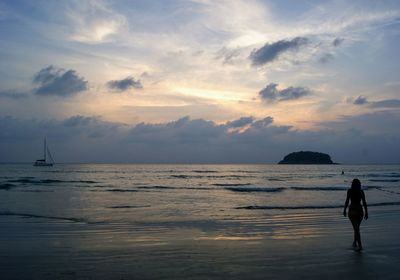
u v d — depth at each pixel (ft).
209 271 24.85
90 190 123.95
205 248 32.50
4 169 426.92
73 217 56.54
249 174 311.88
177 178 233.35
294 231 42.37
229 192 117.29
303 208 69.67
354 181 33.42
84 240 36.86
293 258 28.45
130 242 35.68
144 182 183.52
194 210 67.56
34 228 44.96
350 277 23.47
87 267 26.05
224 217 56.65
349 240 36.24
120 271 24.91
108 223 49.67
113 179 213.46
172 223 49.65
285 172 368.07
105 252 31.01
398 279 23.12
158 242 35.65
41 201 83.97
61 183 167.84
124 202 83.66
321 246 33.22
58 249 32.32
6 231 42.57
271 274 24.13
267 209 68.44
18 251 31.53
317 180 209.56
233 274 24.13
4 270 25.38
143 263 27.12
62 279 23.21
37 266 26.40
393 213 59.47
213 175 285.43
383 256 29.07
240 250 31.63
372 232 40.98
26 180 188.75
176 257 29.04
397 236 38.34
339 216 56.80
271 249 31.94
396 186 146.92
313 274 24.11
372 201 84.58
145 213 62.69
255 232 41.83
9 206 73.10
